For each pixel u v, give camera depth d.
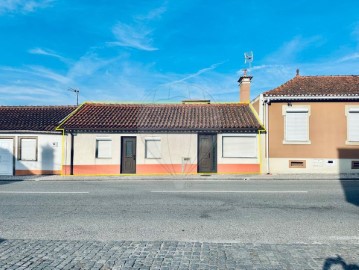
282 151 19.52
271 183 15.01
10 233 6.61
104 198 10.75
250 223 7.31
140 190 12.73
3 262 4.82
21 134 20.38
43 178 18.14
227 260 4.87
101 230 6.80
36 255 5.12
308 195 11.10
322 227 6.93
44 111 24.27
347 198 10.47
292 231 6.65
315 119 19.38
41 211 8.71
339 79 21.14
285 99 19.34
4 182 16.59
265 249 5.37
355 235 6.36
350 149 19.12
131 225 7.20
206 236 6.34
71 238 6.24
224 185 14.31
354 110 19.16
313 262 4.77
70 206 9.39
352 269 4.52
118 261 4.85
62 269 4.55
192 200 10.25
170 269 4.55
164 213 8.39
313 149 19.36
